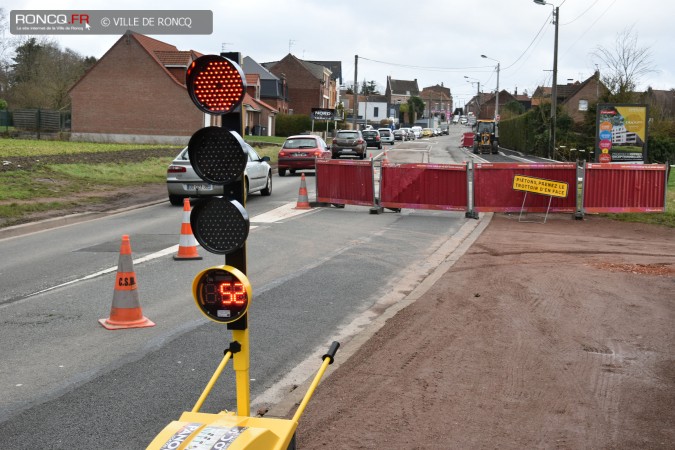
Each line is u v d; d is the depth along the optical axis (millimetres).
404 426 5031
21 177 22172
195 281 3291
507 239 14031
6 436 5016
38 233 14734
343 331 7883
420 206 17922
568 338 7293
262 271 10969
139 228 15453
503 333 7434
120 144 47438
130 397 5781
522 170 17312
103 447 4855
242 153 3283
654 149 48000
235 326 3520
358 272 10992
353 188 18656
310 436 4859
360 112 157000
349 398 5586
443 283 9891
